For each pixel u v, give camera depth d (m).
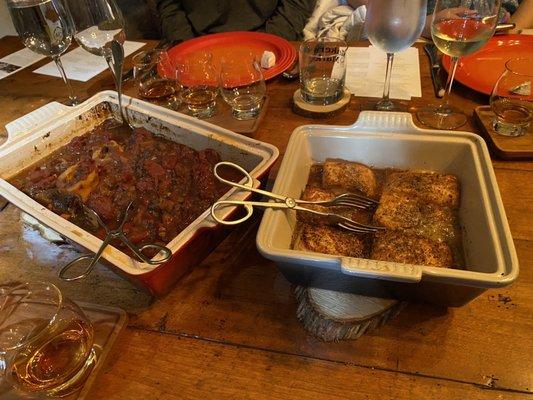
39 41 1.04
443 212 0.66
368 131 0.73
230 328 0.59
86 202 0.79
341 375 0.52
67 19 1.09
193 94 1.04
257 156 0.77
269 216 0.59
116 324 0.59
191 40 1.28
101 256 0.58
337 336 0.56
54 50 1.08
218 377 0.54
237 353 0.56
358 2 1.86
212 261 0.68
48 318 0.55
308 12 2.03
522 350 0.53
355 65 1.14
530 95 0.84
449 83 0.94
